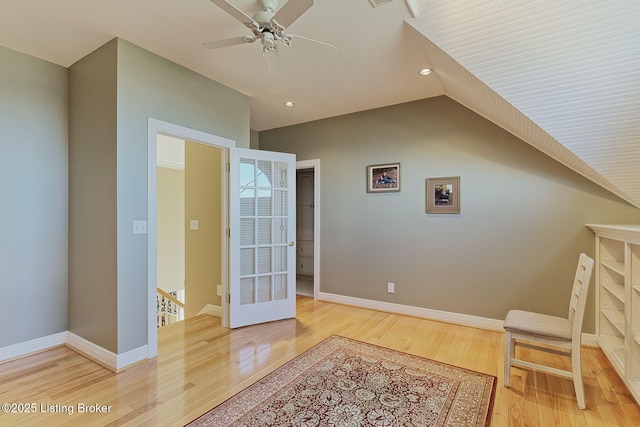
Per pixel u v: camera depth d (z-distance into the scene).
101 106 2.49
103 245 2.47
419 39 2.32
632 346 2.06
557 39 1.88
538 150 3.01
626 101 1.96
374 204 3.91
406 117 3.69
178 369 2.38
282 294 3.61
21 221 2.59
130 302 2.43
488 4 1.90
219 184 3.70
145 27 2.25
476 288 3.30
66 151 2.83
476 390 2.11
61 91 2.81
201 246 3.89
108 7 2.02
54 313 2.77
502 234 3.17
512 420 1.81
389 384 2.17
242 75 3.00
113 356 2.37
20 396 2.02
